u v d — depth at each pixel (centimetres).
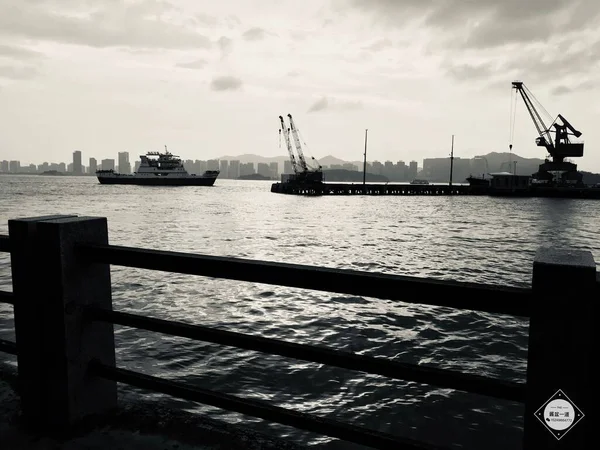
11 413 234
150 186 16862
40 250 209
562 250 142
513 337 1132
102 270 225
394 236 3706
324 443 606
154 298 1459
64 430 215
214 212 6231
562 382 124
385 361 162
